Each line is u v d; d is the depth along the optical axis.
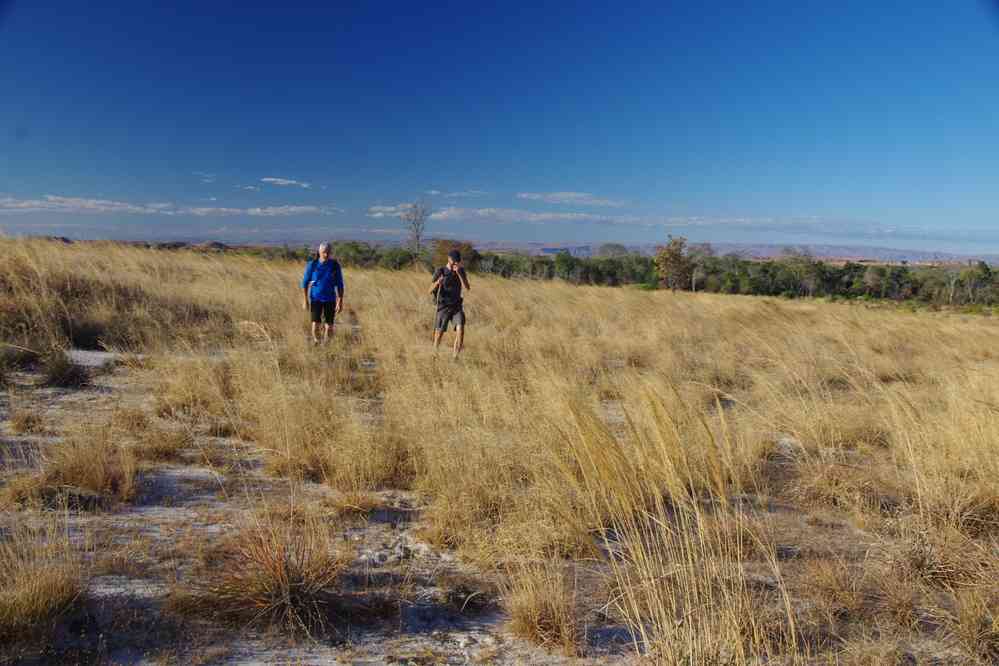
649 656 2.56
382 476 4.59
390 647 2.67
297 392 5.99
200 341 8.45
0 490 3.80
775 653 2.63
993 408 4.99
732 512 3.99
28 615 2.53
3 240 11.48
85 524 3.51
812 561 3.46
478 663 2.59
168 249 18.55
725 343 11.14
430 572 3.32
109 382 6.87
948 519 3.89
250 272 16.06
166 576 3.02
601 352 9.90
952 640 2.80
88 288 10.34
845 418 6.10
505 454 4.61
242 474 4.50
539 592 2.95
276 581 2.86
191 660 2.47
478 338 10.30
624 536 3.25
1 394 6.08
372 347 9.31
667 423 4.07
